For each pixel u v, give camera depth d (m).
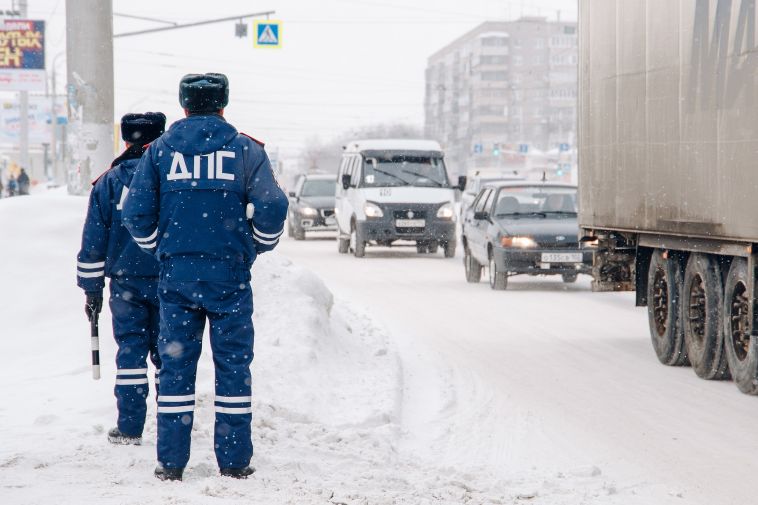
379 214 39.66
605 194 17.89
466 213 31.06
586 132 18.94
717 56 13.65
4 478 8.02
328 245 48.69
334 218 51.78
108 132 20.05
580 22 19.44
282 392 12.12
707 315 14.70
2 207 16.47
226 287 8.40
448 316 22.28
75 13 19.81
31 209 16.41
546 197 28.89
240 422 8.53
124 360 9.55
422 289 28.20
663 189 15.42
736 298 14.05
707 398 13.59
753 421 12.17
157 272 9.51
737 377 13.95
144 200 8.42
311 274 16.81
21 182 70.88
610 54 17.75
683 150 14.72
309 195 53.81
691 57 14.48
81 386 12.18
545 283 30.03
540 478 9.57
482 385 14.55
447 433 11.63
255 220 8.41
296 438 10.28
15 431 9.93
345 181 41.91
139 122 9.41
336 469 9.27
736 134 13.10
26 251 15.73
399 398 13.28
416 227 39.88
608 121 17.77
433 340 18.80
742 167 12.94
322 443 10.15
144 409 9.61
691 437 11.38
